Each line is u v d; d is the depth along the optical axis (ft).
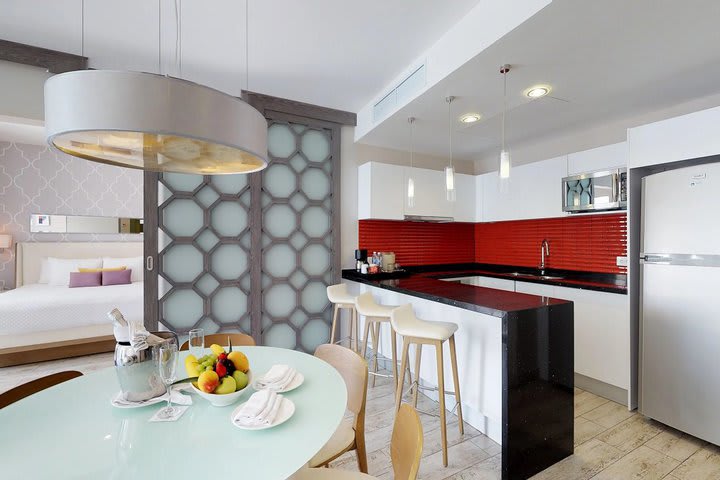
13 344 11.86
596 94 8.93
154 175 10.14
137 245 18.83
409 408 3.59
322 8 7.08
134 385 4.03
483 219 14.84
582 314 9.89
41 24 7.74
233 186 11.16
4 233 16.37
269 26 7.73
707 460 6.67
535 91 8.68
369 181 12.54
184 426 3.59
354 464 6.64
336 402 4.08
